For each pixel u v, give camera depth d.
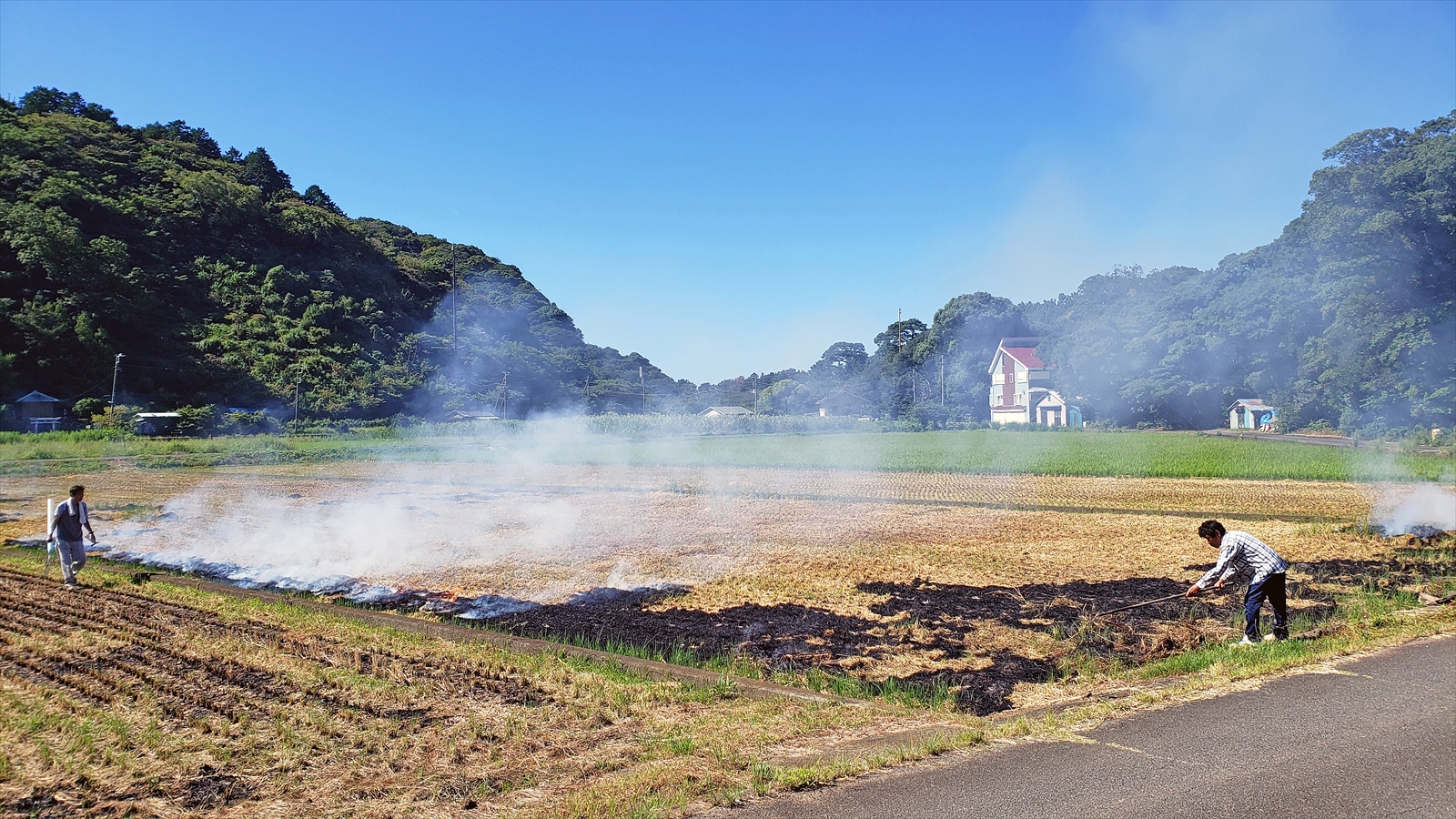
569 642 9.52
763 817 4.71
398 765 5.84
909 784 5.11
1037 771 5.24
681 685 7.62
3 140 97.12
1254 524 17.48
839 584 12.27
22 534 17.31
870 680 8.07
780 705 7.07
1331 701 6.39
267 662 8.16
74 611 10.40
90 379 70.12
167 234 100.06
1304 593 11.45
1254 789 4.87
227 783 5.54
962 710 7.04
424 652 8.66
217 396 74.06
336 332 98.00
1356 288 42.22
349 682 7.63
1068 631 9.72
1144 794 4.84
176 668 8.00
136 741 6.22
